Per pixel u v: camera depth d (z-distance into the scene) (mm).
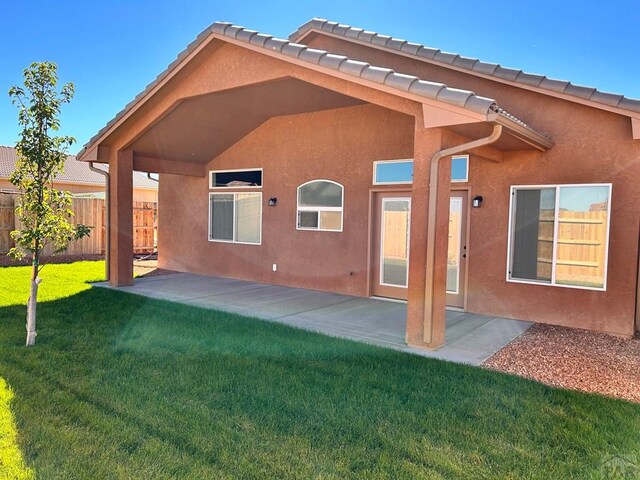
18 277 11133
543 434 3666
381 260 9570
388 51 8727
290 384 4641
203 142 11297
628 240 6758
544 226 7477
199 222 12844
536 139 6562
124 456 3295
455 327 7168
